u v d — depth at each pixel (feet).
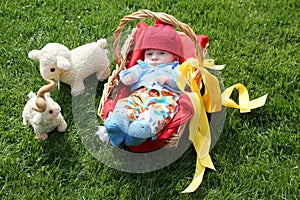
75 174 6.21
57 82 6.94
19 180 6.11
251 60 7.39
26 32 7.47
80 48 6.81
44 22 7.62
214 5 8.06
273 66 7.34
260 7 8.10
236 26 7.80
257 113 6.78
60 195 6.04
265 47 7.63
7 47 7.26
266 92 7.05
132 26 7.72
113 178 6.19
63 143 6.43
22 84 6.97
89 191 6.08
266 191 6.13
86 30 7.57
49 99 6.30
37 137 6.39
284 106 6.82
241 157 6.40
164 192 6.09
